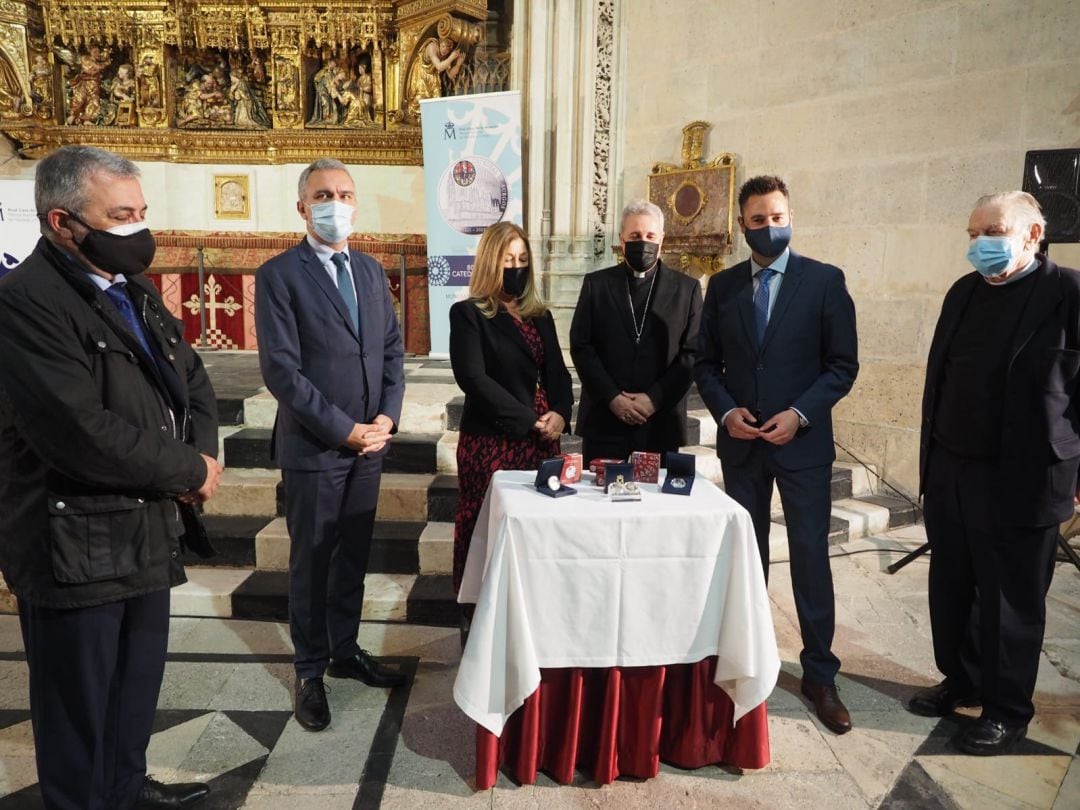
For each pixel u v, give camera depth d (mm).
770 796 2123
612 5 6039
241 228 7492
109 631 1788
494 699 2053
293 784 2154
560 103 6066
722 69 5469
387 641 3062
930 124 4461
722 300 2715
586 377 2963
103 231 1680
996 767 2266
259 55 7328
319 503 2479
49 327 1610
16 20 6906
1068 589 3514
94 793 1823
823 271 2586
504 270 2750
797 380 2574
